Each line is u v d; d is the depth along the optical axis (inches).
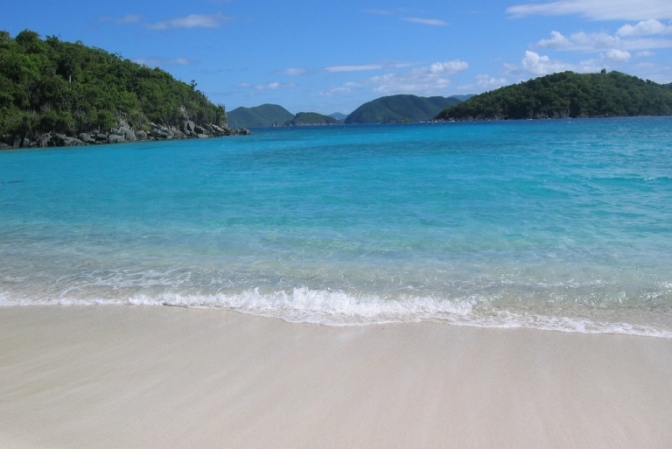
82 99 2674.7
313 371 200.2
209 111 3809.1
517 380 190.2
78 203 653.9
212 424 163.3
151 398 181.3
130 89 3262.8
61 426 163.5
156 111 3257.9
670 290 289.3
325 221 491.2
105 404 177.5
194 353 220.2
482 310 267.6
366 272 336.8
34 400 181.5
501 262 349.4
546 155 1087.6
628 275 315.3
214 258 380.5
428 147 1569.9
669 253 355.6
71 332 248.5
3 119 2372.0
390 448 149.7
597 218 462.9
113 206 622.2
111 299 297.6
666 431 157.2
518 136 2100.1
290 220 501.4
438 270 336.5
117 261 379.6
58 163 1382.9
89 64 3201.3
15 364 213.5
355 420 164.6
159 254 396.5
